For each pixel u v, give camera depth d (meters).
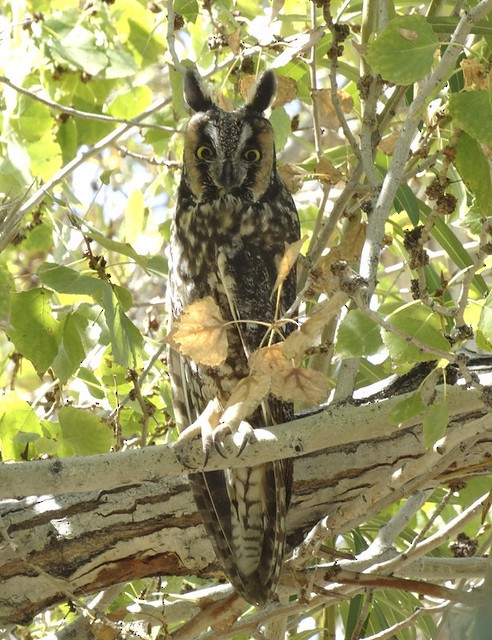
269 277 9.06
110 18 9.98
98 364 9.57
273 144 9.32
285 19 9.26
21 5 9.68
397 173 6.23
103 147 8.89
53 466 6.43
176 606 7.80
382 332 6.42
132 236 10.35
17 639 8.74
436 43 6.21
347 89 9.93
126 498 7.32
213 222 9.20
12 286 7.87
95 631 7.07
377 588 7.55
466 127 6.20
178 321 5.94
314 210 10.98
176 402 8.71
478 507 7.32
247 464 6.67
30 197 9.22
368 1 8.44
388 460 7.42
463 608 5.29
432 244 12.85
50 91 10.16
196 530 7.44
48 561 7.25
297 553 7.50
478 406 6.61
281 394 5.98
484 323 6.27
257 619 7.60
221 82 10.67
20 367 9.23
